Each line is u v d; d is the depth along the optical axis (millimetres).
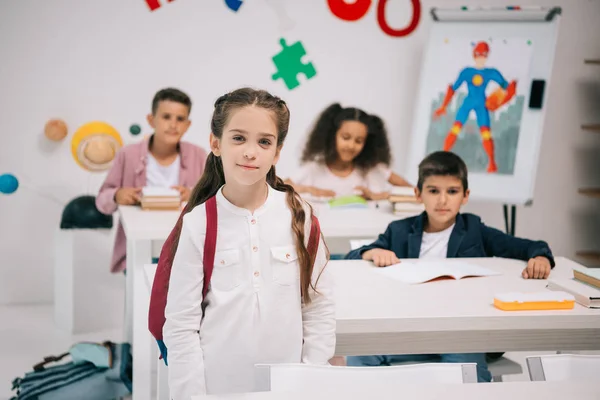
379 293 2064
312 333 1652
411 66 4484
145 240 2799
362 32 4398
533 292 2033
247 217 1580
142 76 4168
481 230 2639
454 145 4145
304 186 4039
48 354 3385
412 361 2344
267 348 1574
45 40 4020
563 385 1340
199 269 1557
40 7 3986
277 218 1604
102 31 4082
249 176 1518
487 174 4125
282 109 1557
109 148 3943
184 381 1529
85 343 2938
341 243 3238
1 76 3994
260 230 1585
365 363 2352
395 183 4383
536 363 1486
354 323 1839
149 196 3273
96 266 3760
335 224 3092
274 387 1403
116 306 3812
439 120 4152
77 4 4027
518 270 2361
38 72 4035
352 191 4301
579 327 1923
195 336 1558
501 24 4094
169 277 1604
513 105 4082
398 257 2617
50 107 4074
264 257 1582
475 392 1303
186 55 4207
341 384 1423
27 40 3998
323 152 4367
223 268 1562
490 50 4094
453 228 2617
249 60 4297
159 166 3705
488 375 2201
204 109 4281
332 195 4023
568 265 2449
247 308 1564
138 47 4141
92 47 4082
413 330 1865
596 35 4633
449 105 4145
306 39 4344
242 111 1509
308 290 1631
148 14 4121
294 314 1604
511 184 4102
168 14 4145
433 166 2545
